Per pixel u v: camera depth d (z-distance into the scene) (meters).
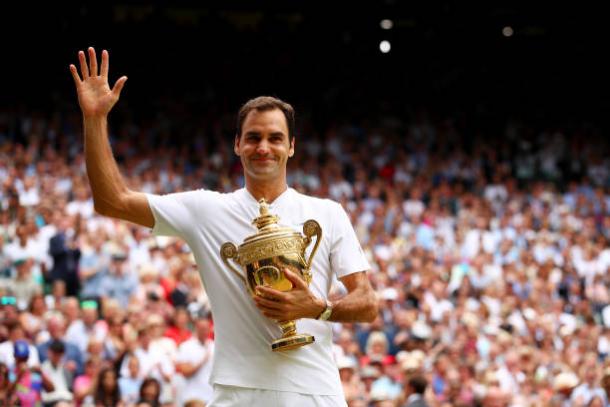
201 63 34.62
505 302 18.48
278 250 4.64
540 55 38.16
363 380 12.93
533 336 17.48
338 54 36.34
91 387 11.80
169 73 34.09
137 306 13.82
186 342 11.79
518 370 14.85
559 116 37.00
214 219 4.89
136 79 33.62
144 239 17.58
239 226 4.88
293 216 4.91
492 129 35.56
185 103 32.78
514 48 37.81
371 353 14.13
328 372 4.82
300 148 30.58
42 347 12.15
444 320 16.23
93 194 4.83
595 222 27.53
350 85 35.97
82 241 16.31
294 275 4.55
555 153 33.84
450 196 27.09
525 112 36.78
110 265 16.12
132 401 11.84
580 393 14.00
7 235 17.39
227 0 35.19
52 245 15.87
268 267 4.62
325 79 35.94
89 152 4.79
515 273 20.45
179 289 15.26
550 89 37.66
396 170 29.78
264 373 4.73
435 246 21.98
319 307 4.60
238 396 4.73
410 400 11.15
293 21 37.84
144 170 24.97
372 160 30.22
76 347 12.43
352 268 4.87
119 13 35.72
